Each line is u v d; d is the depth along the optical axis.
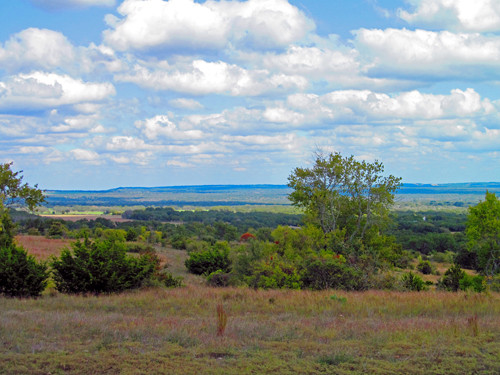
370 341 8.77
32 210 32.94
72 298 15.53
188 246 59.84
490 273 42.44
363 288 21.48
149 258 23.69
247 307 13.88
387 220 37.97
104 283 18.06
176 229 90.50
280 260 23.31
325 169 38.19
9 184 30.92
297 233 29.38
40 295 16.80
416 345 8.48
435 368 7.10
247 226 112.69
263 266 22.34
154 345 8.23
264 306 14.02
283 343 8.57
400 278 25.67
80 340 8.50
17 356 7.16
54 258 18.14
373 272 23.69
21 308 12.99
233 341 8.56
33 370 6.57
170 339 8.70
